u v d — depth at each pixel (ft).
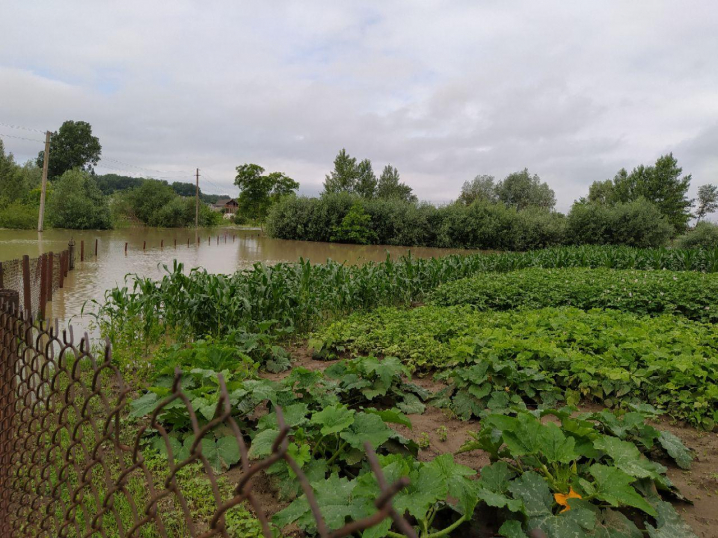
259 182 228.02
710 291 34.04
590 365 17.98
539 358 19.03
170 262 71.41
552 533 8.28
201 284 28.63
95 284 48.14
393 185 223.71
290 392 13.52
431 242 135.54
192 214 207.92
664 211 193.36
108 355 4.73
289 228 139.44
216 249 101.96
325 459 11.68
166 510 10.18
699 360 17.19
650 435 12.30
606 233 132.87
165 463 11.95
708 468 12.26
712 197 233.96
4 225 133.80
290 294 29.37
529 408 16.38
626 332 21.76
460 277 52.42
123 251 87.45
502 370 16.47
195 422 3.21
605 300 34.68
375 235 134.72
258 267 31.96
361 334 25.96
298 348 26.12
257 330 26.96
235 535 9.46
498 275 48.11
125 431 13.69
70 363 18.92
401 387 17.49
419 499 7.98
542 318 26.84
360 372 16.29
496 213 132.67
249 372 16.29
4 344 8.04
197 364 16.26
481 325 26.94
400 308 38.70
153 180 203.10
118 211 194.70
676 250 72.08
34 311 31.60
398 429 14.83
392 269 42.86
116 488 4.40
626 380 16.52
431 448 13.60
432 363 20.98
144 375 18.78
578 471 10.30
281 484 10.75
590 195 246.88
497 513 9.44
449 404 16.49
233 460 11.98
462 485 8.63
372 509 8.04
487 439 10.84
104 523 9.34
